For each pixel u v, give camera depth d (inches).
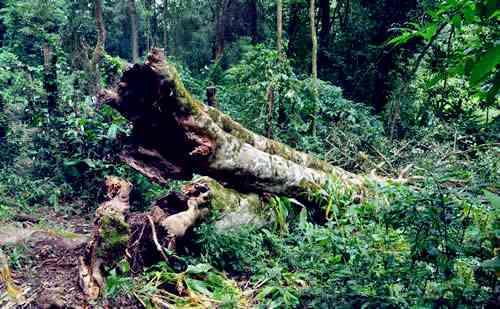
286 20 509.0
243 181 164.6
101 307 115.1
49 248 150.9
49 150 229.3
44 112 241.6
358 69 437.4
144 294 118.6
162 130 142.1
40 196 210.8
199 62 601.0
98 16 279.3
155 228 137.2
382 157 245.0
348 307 105.9
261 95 277.4
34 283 128.3
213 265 139.9
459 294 94.7
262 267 135.9
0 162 230.8
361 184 201.5
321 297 113.3
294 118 282.4
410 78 345.1
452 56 64.6
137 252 134.8
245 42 503.8
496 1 51.0
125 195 151.0
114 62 269.4
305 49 469.1
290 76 292.5
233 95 327.0
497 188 110.3
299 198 181.5
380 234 145.1
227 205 154.1
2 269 130.4
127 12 625.6
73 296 121.3
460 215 105.4
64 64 301.4
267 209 170.6
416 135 302.4
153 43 642.8
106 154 215.5
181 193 148.1
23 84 264.8
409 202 105.0
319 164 197.8
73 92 253.9
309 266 137.7
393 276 110.6
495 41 52.0
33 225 179.0
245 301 122.0
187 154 145.3
